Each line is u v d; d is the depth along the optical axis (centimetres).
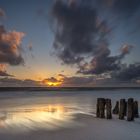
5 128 1238
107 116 1529
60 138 1036
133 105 1451
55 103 3391
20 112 2078
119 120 1471
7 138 1028
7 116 1750
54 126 1306
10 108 2552
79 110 2272
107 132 1147
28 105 3027
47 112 2067
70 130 1195
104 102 1569
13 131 1162
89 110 2278
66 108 2541
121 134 1105
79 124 1364
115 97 5362
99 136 1071
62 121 1484
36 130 1192
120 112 1508
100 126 1295
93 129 1218
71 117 1669
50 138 1035
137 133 1124
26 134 1102
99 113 1593
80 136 1072
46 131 1170
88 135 1090
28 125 1334
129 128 1234
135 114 1583
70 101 3884
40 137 1050
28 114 1900
